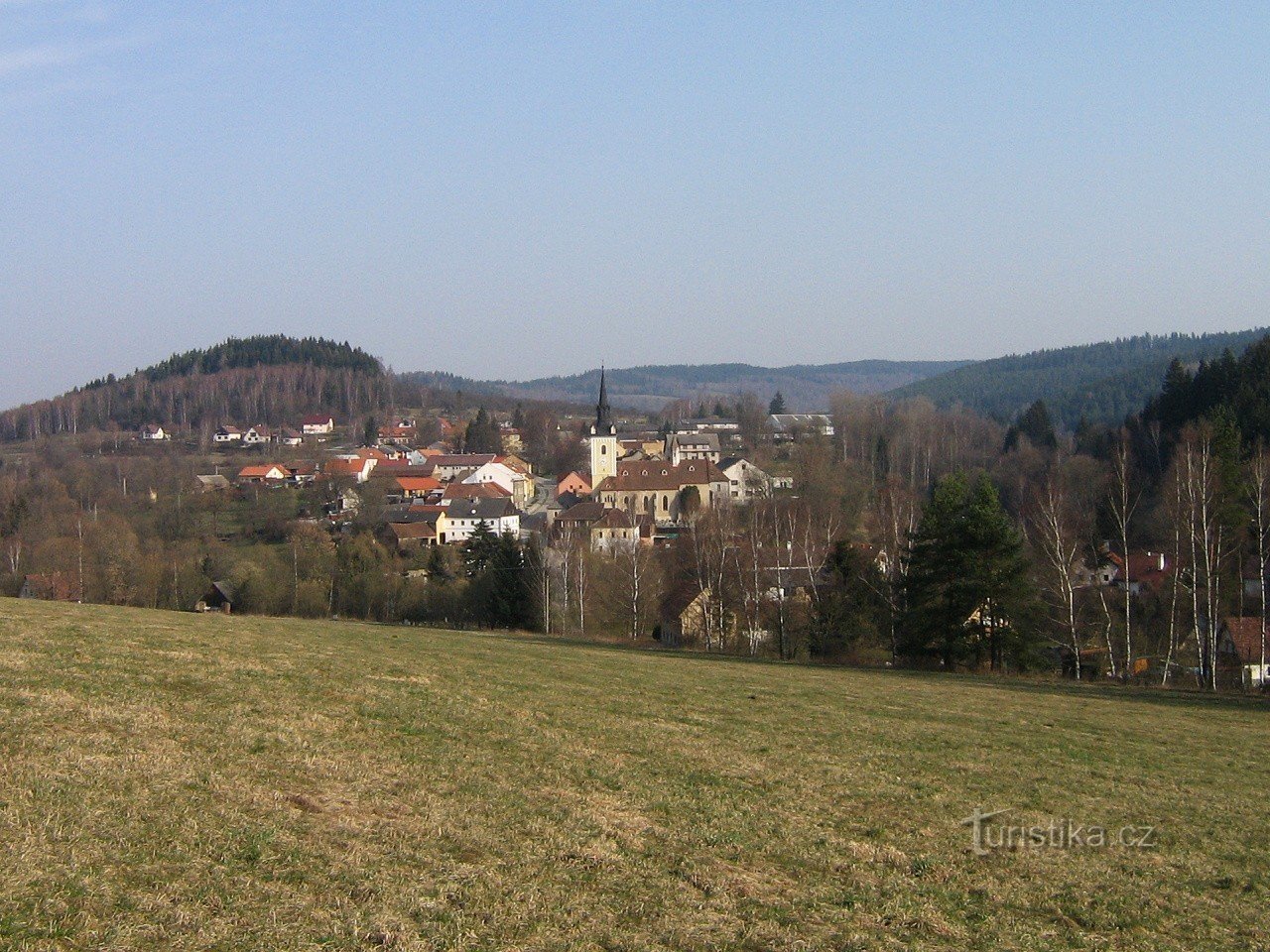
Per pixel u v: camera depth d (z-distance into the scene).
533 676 29.50
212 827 13.03
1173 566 57.09
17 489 121.81
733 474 157.12
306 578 87.56
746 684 33.47
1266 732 30.31
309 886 11.69
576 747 20.08
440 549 99.81
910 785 19.75
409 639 38.78
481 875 12.72
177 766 15.44
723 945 11.52
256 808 14.04
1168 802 20.25
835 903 13.18
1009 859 15.83
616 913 12.09
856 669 46.19
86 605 41.22
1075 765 23.14
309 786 15.40
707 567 67.94
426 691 24.08
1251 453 77.94
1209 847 17.34
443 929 11.00
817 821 16.72
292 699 21.06
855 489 121.88
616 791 17.22
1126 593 47.75
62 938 9.66
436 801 15.42
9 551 91.75
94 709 18.11
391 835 13.73
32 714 17.28
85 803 13.26
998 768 22.16
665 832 15.33
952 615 49.81
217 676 22.44
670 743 21.52
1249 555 57.03
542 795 16.45
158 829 12.72
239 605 84.94
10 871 10.90
